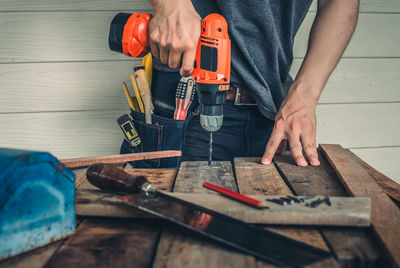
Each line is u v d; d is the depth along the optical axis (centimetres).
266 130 131
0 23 151
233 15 109
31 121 164
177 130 126
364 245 60
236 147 134
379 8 164
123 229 65
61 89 162
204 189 81
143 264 53
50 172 58
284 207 67
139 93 129
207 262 53
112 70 162
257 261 53
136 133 127
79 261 54
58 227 60
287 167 99
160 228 65
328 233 64
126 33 100
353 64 169
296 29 127
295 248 56
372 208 70
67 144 169
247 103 126
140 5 156
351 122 176
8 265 54
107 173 72
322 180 90
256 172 94
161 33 93
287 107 109
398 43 169
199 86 95
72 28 155
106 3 154
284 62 126
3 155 54
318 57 113
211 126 98
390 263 55
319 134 176
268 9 109
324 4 119
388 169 184
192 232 62
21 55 156
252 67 116
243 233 59
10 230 54
